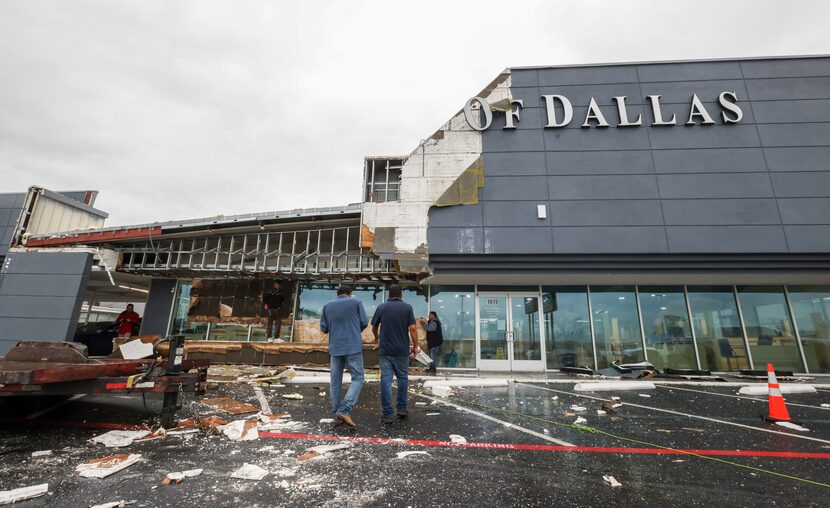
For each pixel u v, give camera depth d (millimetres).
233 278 13625
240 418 4812
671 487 2914
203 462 3254
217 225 12211
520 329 12500
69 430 4156
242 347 12188
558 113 12430
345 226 12531
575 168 11820
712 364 11742
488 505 2568
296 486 2807
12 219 14352
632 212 11281
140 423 4500
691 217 11102
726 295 12266
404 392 5090
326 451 3590
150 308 13711
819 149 11375
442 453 3623
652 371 10609
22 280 11805
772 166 11320
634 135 11938
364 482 2902
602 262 11133
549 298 12672
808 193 11039
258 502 2543
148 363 5051
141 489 2703
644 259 10992
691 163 11539
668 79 12383
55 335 11242
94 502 2494
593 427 4719
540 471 3205
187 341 12352
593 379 9789
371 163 12867
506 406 6035
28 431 4102
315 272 12016
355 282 13133
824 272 10555
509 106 12461
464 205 11742
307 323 12992
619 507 2578
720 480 3061
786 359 11633
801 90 11953
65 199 13961
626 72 12555
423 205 11773
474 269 11438
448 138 12297
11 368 3977
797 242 10680
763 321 11977
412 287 13055
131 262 12586
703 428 4715
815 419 5312
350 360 4707
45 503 2463
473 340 12484
